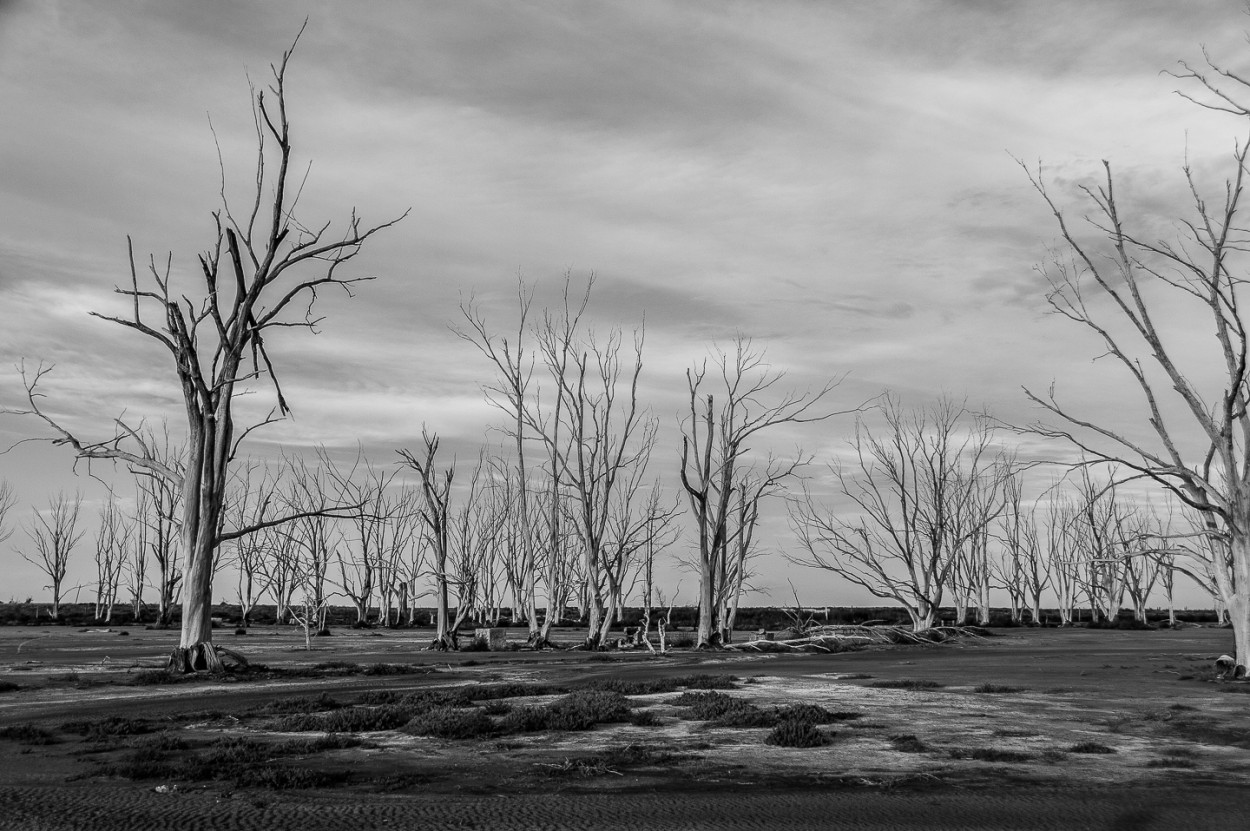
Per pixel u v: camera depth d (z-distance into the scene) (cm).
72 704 2328
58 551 9894
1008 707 2220
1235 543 2992
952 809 1201
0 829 1086
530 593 5447
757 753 1599
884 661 4138
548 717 1881
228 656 3219
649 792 1301
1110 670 3459
